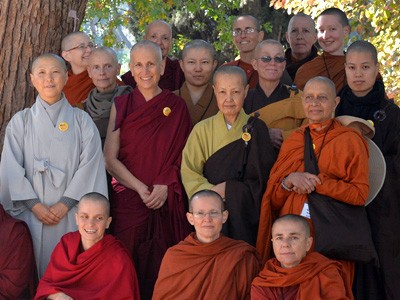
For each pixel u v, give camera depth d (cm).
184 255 561
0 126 686
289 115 644
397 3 1116
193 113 678
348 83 629
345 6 1166
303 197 574
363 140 580
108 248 581
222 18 1599
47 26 701
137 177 639
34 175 611
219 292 548
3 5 685
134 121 639
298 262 537
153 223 636
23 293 611
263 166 604
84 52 714
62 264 579
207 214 562
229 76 611
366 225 566
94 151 623
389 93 1251
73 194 611
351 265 576
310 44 779
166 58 757
